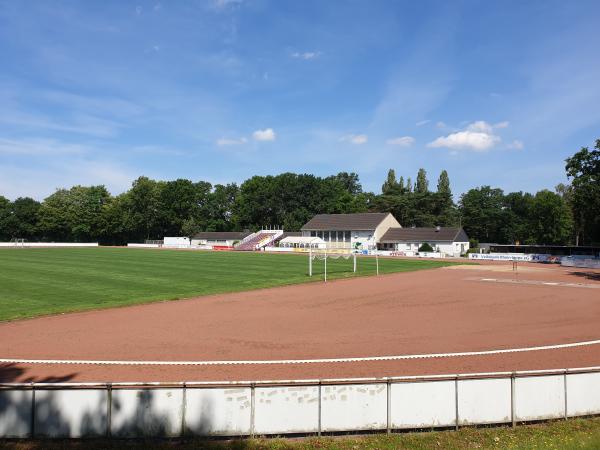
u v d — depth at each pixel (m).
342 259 71.12
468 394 10.12
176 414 9.45
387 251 88.12
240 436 9.59
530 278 44.34
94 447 9.01
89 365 14.66
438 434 9.83
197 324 21.39
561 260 66.81
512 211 125.12
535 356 16.19
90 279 37.59
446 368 14.65
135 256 69.25
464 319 23.17
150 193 129.75
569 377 10.60
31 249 92.19
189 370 14.16
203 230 141.38
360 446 9.25
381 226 99.44
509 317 23.78
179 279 38.56
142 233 134.62
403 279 42.50
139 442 9.28
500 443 9.30
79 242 128.62
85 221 124.81
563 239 96.12
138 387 9.55
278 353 16.34
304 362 15.20
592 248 75.19
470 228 120.94
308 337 18.92
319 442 9.43
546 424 10.34
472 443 9.34
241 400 9.60
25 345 17.23
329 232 103.88
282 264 57.00
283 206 134.38
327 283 38.53
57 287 32.62
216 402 9.53
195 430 9.48
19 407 9.26
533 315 24.39
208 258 67.12
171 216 133.12
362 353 16.44
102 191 135.88
